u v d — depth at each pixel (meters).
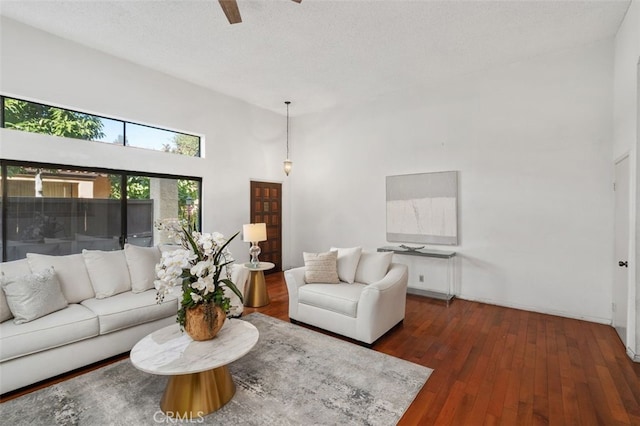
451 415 1.93
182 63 4.06
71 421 1.87
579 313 3.63
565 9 2.91
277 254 6.27
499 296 4.16
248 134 5.61
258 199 5.89
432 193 4.68
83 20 3.12
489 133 4.21
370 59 3.92
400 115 5.02
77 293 2.79
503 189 4.11
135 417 1.90
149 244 4.34
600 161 3.50
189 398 1.91
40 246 3.42
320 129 6.05
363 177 5.48
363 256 3.69
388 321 3.12
